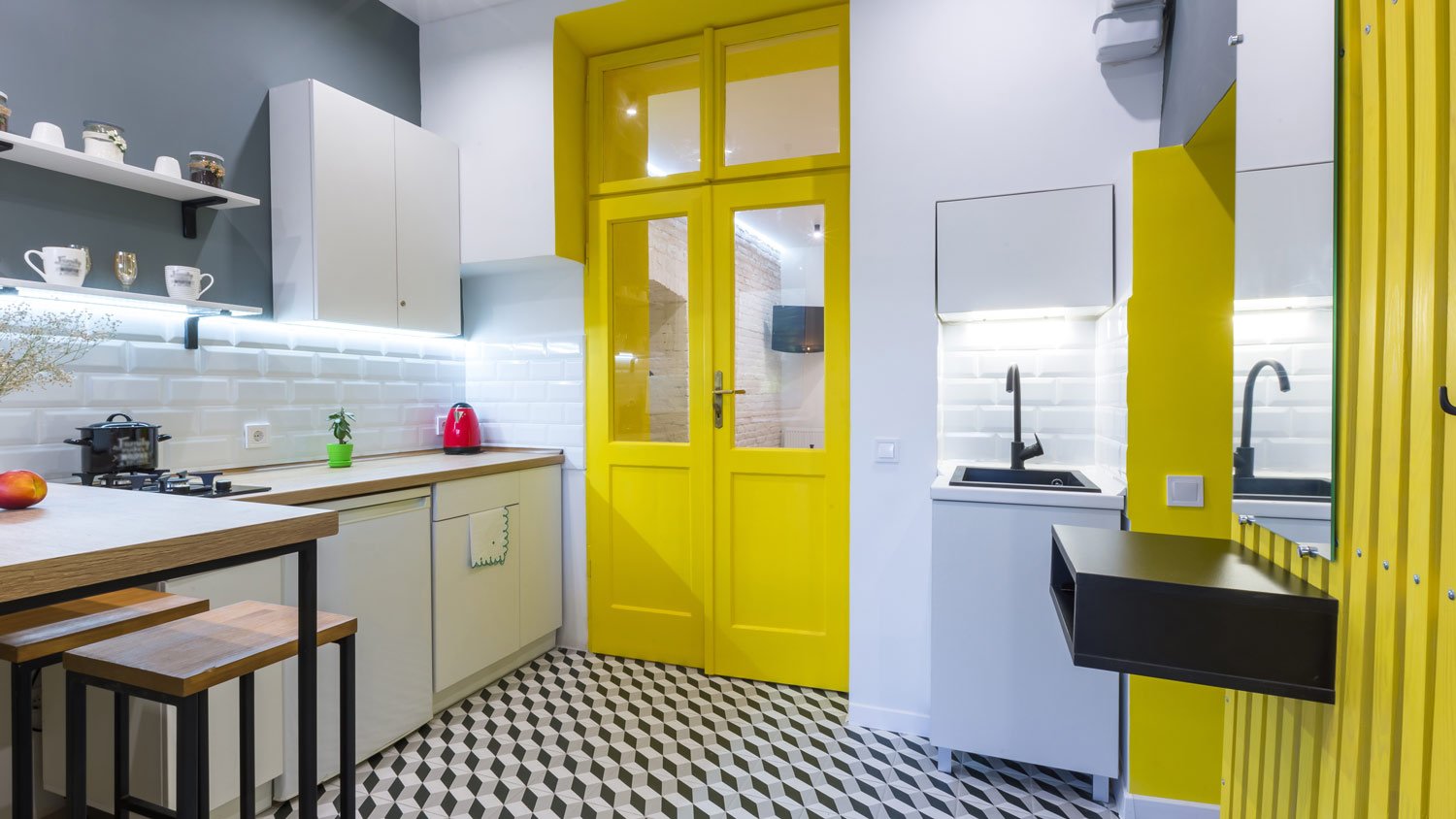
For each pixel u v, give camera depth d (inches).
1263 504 44.3
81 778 51.9
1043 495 79.4
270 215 100.6
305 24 106.5
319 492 80.0
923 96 93.1
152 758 64.7
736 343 115.1
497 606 109.4
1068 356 96.9
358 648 85.7
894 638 96.6
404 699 92.1
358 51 114.7
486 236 119.7
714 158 114.8
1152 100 83.6
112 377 83.7
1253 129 46.8
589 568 125.1
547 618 122.2
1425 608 29.6
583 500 125.4
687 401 118.6
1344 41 35.9
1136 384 75.7
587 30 115.7
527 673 116.0
